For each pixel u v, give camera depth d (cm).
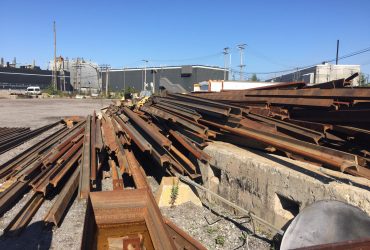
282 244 419
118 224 521
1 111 3094
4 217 662
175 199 712
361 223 395
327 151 532
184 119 847
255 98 859
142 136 905
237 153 685
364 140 623
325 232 412
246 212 567
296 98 725
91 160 810
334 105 632
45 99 5884
